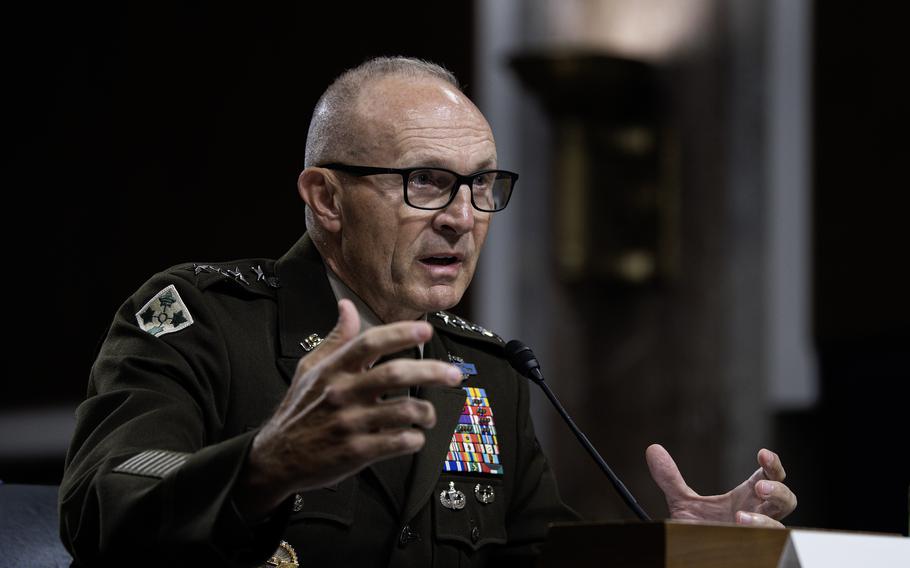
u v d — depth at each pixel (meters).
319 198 6.91
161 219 17.27
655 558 4.58
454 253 6.71
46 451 16.72
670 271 19.20
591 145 19.33
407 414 4.61
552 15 19.48
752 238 18.80
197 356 6.37
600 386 19.47
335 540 6.35
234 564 4.99
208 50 17.47
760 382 18.69
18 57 16.91
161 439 5.71
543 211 19.58
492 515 7.01
